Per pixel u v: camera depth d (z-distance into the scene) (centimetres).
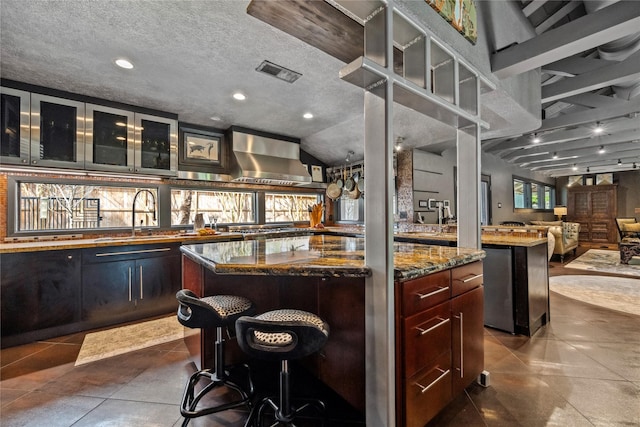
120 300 293
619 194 980
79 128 296
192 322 149
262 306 198
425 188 493
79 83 278
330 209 582
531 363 211
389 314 127
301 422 155
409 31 161
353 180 508
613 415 155
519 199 852
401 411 130
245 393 166
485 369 204
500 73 254
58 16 185
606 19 199
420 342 138
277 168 432
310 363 180
